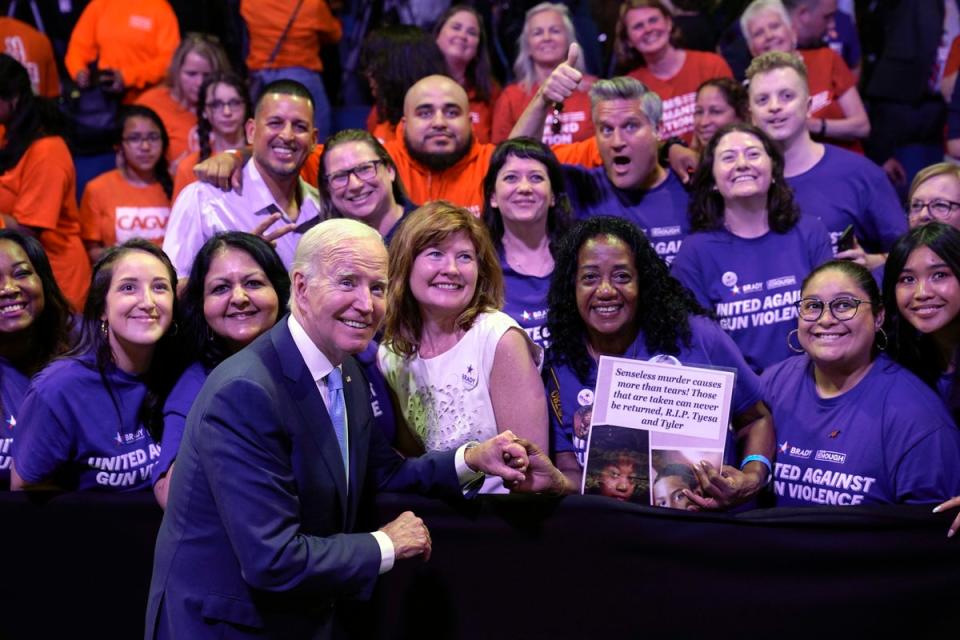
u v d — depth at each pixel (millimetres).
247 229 4246
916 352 3398
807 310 3268
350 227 2660
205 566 2672
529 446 2934
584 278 3301
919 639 2941
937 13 5730
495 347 3137
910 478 3119
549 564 3020
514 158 3865
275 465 2623
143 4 5965
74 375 3258
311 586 2615
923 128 5770
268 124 4164
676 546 2984
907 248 3336
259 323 3264
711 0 5773
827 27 5586
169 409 3223
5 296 3574
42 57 6172
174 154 5590
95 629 3211
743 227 4059
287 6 5781
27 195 5113
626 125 4234
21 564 3229
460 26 5359
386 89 5059
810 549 2951
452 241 3131
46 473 3258
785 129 4398
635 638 3014
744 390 3344
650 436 3098
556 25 5215
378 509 3045
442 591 3053
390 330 3227
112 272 3221
